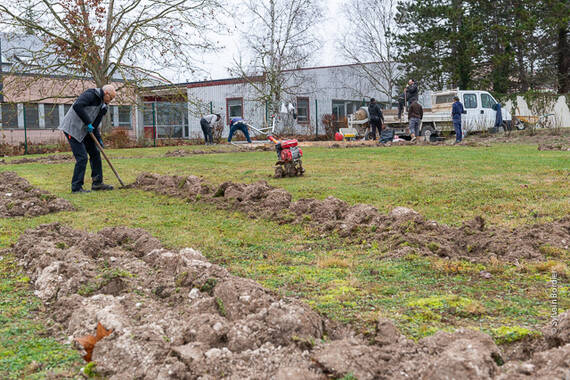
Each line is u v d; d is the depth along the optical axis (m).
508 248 4.48
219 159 15.37
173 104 29.64
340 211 6.09
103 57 26.02
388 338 2.55
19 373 2.49
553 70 35.84
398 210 5.53
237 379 2.21
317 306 3.27
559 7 31.67
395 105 38.19
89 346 2.62
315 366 2.24
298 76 33.22
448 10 32.53
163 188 8.97
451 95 23.31
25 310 3.39
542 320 2.99
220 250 4.90
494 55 33.06
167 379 2.24
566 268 3.94
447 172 10.09
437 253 4.49
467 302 3.30
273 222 6.17
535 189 7.59
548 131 22.20
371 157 14.09
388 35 35.25
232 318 2.85
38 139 30.08
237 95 33.19
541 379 1.92
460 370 2.01
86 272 3.79
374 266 4.23
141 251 4.75
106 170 12.97
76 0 24.20
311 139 29.56
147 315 3.07
